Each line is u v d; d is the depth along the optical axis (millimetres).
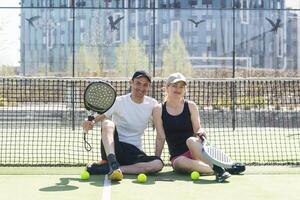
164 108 4457
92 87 4176
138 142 4453
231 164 3979
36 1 15750
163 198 3270
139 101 4418
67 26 15117
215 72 15859
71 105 10734
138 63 15133
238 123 11336
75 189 3592
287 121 11062
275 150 7168
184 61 15727
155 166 4277
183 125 4422
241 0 17594
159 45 15547
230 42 16172
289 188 3643
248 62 16281
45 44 15109
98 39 15016
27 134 9617
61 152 6738
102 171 4266
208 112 11164
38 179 4078
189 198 3271
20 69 15156
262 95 11070
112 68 15016
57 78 7473
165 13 15836
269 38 16375
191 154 4328
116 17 15109
